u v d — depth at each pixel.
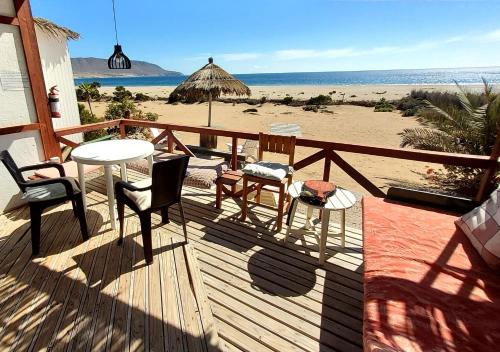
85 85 13.92
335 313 1.70
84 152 2.54
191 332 1.54
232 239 2.50
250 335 1.54
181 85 5.48
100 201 3.19
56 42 4.96
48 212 2.88
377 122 12.08
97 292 1.82
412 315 1.17
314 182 2.34
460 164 2.38
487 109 4.29
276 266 2.14
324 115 14.40
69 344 1.46
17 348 1.43
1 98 2.81
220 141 9.01
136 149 2.67
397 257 1.58
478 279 1.42
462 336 1.08
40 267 2.05
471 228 1.75
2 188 2.88
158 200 2.09
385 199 2.42
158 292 1.83
